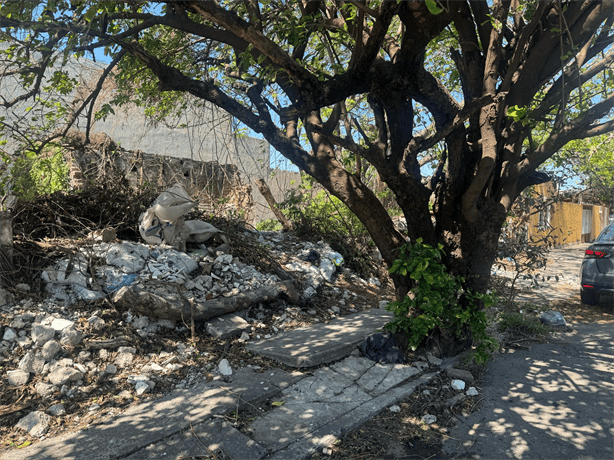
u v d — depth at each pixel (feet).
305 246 26.84
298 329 18.40
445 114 15.67
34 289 15.92
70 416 11.50
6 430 10.73
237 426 11.28
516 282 32.30
